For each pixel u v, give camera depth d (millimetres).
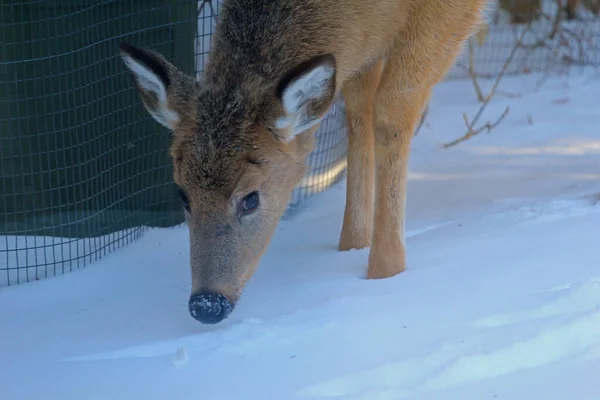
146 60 1926
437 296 1976
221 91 1932
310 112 1911
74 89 2270
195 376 1833
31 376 1862
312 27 1998
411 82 2064
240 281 1937
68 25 2250
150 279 2172
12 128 2264
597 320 1866
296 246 2262
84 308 2072
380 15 2037
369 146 2191
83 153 2295
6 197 2285
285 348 1880
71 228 2309
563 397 1751
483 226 2215
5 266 2219
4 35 2232
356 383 1799
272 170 1930
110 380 1839
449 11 2045
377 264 2072
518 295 1958
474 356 1810
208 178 1896
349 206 2217
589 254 2064
